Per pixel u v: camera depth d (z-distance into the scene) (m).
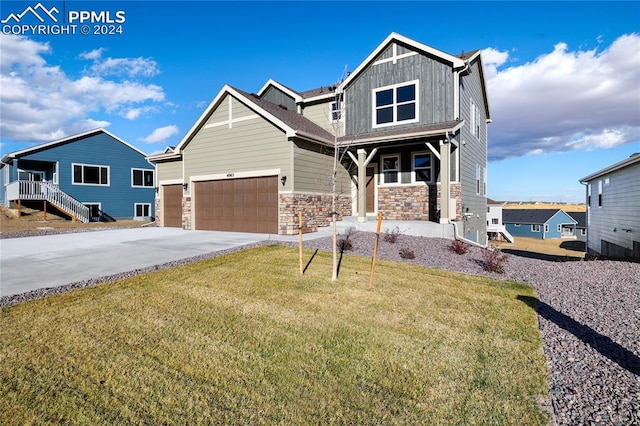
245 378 2.91
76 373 2.95
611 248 15.23
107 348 3.40
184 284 5.65
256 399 2.63
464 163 13.12
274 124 12.02
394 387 2.80
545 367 3.10
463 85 13.15
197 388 2.77
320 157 13.11
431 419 2.42
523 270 7.16
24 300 4.80
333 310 4.51
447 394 2.70
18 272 6.46
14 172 21.58
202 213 14.38
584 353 3.38
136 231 14.09
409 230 11.22
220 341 3.59
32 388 2.73
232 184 13.38
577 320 4.30
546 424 2.35
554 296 5.32
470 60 13.42
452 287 5.69
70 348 3.39
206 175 14.07
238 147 13.05
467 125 13.80
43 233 13.48
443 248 9.17
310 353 3.35
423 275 6.45
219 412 2.48
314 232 12.34
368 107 13.88
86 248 9.27
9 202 21.77
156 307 4.57
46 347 3.40
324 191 13.30
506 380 2.90
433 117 12.45
